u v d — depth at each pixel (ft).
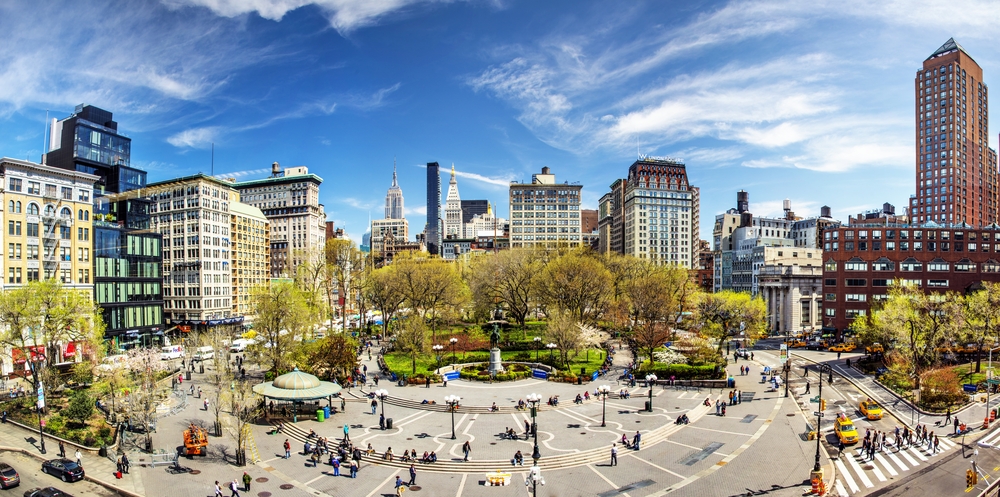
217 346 278.67
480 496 141.79
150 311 366.22
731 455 169.78
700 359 293.64
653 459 167.02
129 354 260.01
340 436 186.29
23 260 280.51
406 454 164.35
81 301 246.47
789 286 463.42
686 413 213.87
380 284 418.31
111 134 516.73
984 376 253.24
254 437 189.98
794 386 263.49
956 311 270.26
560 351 290.15
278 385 206.28
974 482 140.56
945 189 625.82
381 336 414.00
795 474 154.61
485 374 270.67
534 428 165.78
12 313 217.36
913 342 253.65
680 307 372.79
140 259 361.92
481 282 411.13
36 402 204.54
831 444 178.91
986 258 389.19
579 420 204.13
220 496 135.33
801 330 461.37
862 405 215.10
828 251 408.05
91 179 318.24
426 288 376.89
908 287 313.53
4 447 172.55
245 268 504.02
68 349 283.79
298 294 286.66
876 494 140.26
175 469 159.33
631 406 224.33
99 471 156.25
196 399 234.99
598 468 160.25
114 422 196.75
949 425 196.13
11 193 275.59
